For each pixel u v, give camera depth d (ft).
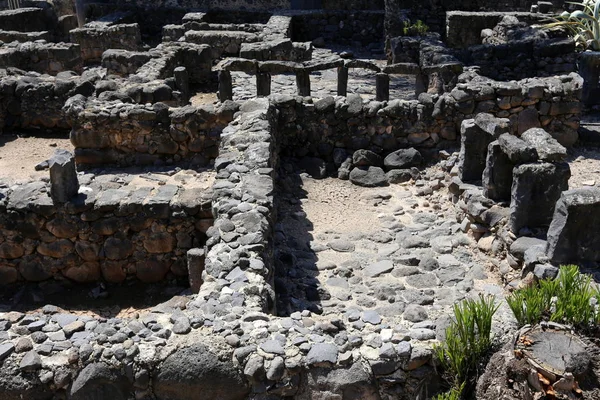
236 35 49.06
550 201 21.47
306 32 57.31
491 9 57.16
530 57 41.78
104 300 24.39
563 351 14.24
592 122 35.88
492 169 23.48
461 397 14.89
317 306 20.25
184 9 60.70
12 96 35.78
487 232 23.49
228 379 14.71
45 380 14.56
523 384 14.08
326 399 14.65
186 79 37.29
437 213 26.16
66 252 24.90
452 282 21.71
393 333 15.55
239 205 21.47
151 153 30.19
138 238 24.71
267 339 15.10
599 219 19.38
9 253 24.97
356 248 23.79
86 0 62.28
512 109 29.71
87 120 29.60
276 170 28.35
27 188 25.30
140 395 14.80
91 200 24.41
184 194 25.11
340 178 29.25
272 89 42.27
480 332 15.33
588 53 39.65
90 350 14.75
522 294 16.74
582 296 15.65
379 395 14.89
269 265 19.39
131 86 34.83
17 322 15.75
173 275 25.18
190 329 15.37
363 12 56.65
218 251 19.10
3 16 54.75
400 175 28.81
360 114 29.81
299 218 25.82
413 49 46.03
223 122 29.63
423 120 29.66
